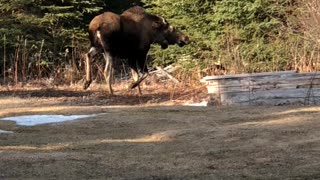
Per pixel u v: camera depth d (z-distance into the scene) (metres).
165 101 13.32
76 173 6.46
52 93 15.30
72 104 12.80
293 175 6.29
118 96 14.35
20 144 8.15
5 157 7.15
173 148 7.81
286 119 9.53
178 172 6.52
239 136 8.36
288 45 17.22
